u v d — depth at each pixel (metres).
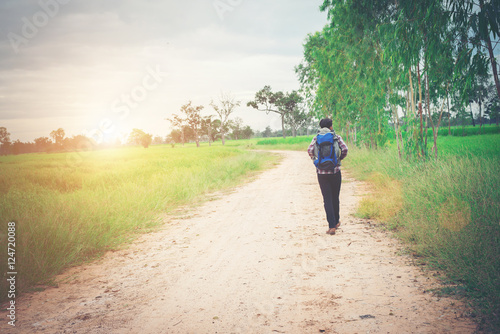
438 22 7.09
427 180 6.64
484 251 3.35
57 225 5.41
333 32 15.02
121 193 9.36
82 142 67.00
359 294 3.19
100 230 5.73
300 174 15.42
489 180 5.41
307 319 2.79
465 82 6.81
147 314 3.08
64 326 2.90
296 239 5.30
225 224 6.78
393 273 3.61
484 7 5.85
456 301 2.85
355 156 16.97
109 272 4.34
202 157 30.14
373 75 12.83
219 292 3.49
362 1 11.77
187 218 7.61
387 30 9.89
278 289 3.46
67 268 4.55
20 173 16.84
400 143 12.43
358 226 5.74
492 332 2.35
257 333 2.62
